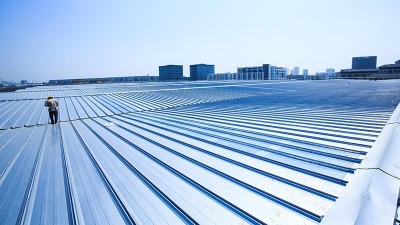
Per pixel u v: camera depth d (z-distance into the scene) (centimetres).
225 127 828
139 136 758
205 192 379
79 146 671
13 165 538
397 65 11044
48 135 823
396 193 323
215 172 452
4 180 458
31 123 1048
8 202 376
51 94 2562
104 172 477
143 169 483
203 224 296
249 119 951
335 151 521
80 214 333
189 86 3572
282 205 329
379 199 302
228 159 514
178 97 1978
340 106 1198
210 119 987
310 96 1827
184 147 618
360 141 580
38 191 409
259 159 506
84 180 445
